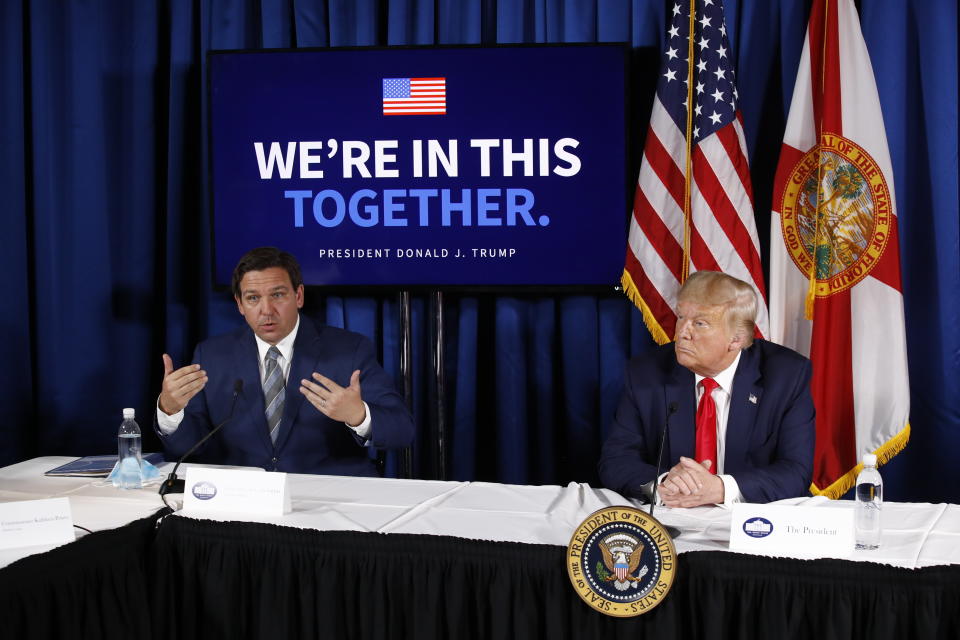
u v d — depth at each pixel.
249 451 2.53
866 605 1.51
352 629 1.71
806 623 1.54
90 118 3.65
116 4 3.64
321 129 3.42
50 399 3.73
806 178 3.12
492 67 3.34
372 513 1.85
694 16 3.17
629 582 1.54
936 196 3.21
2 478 2.14
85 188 3.67
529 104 3.34
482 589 1.64
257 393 2.54
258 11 3.61
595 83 3.31
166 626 1.80
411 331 3.55
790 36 3.31
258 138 3.45
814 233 3.12
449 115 3.37
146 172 3.68
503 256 3.41
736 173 3.11
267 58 3.41
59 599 1.61
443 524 1.77
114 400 3.74
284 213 3.46
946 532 1.68
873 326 3.02
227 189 3.47
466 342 3.56
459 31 3.48
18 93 3.64
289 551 1.72
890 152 3.22
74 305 3.71
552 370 3.56
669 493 1.88
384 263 3.45
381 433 2.37
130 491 2.02
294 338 2.62
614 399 3.52
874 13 3.21
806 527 1.57
